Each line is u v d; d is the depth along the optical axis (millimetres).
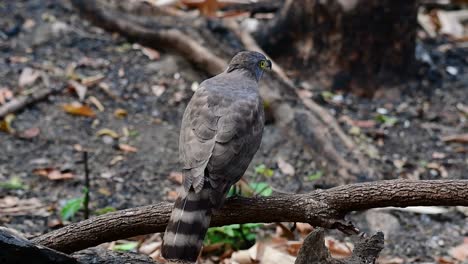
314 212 6484
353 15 12531
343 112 12328
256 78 7891
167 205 6660
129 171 10750
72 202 9344
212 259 9195
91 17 13633
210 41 12680
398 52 12797
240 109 6875
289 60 13031
